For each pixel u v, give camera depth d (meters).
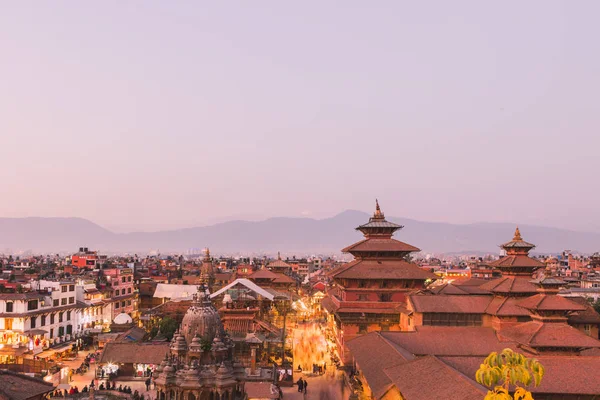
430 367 51.72
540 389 49.28
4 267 189.50
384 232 110.38
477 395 41.47
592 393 49.06
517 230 93.38
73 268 188.88
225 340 59.84
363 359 69.44
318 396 76.06
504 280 85.38
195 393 54.28
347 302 99.81
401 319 94.94
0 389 54.25
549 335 66.44
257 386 68.81
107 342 86.50
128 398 67.88
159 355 82.56
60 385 70.69
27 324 97.75
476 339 76.06
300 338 132.50
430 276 100.94
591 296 154.00
